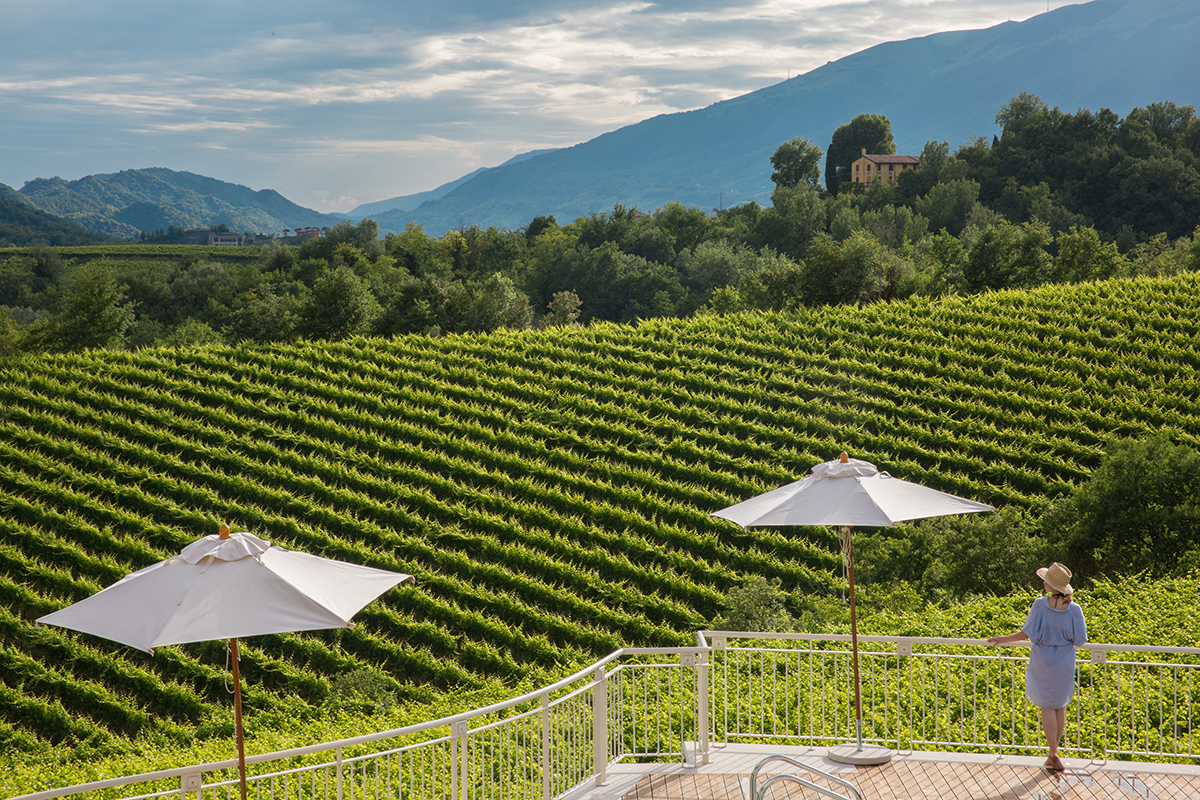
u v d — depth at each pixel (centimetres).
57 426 3003
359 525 2580
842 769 765
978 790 712
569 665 1958
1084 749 804
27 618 2156
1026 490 2747
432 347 3922
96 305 5503
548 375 3600
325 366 3691
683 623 2253
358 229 11219
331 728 1503
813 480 805
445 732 1321
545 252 10112
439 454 2961
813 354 3694
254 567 525
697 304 8944
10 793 1197
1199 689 1020
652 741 1095
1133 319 3675
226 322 5953
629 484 2872
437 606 2242
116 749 1756
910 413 3216
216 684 2008
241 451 2980
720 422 3222
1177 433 2838
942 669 1192
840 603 2055
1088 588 1950
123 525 2552
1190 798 689
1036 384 3316
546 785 702
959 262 6041
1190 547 1834
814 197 10362
